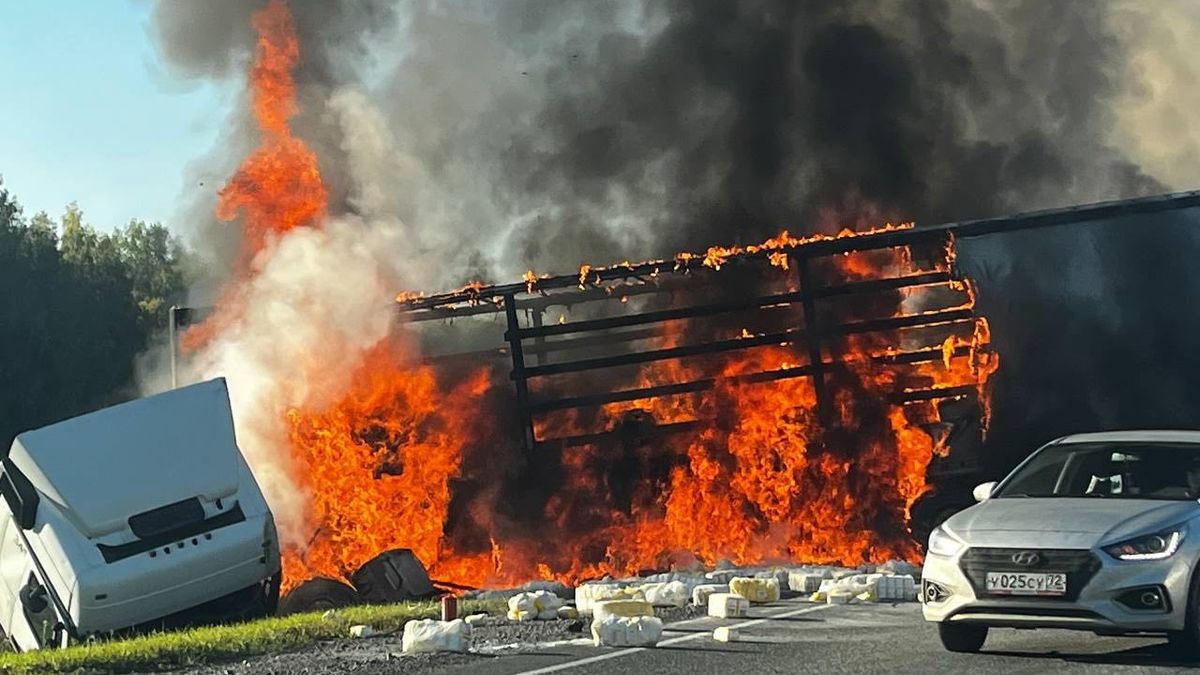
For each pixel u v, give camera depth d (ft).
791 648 34.12
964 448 74.69
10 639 51.06
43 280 188.24
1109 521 32.07
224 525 50.47
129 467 50.49
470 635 37.86
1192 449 35.32
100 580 48.16
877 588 45.88
